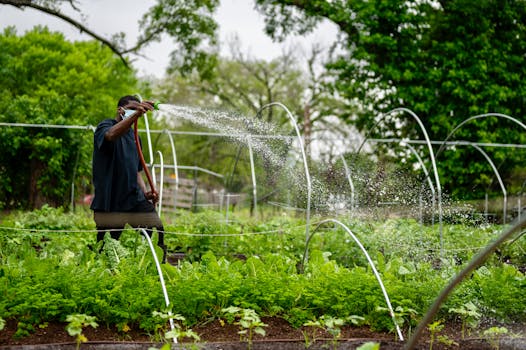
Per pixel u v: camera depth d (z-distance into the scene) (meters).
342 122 26.08
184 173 25.88
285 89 28.77
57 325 3.75
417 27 16.14
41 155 12.07
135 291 3.89
